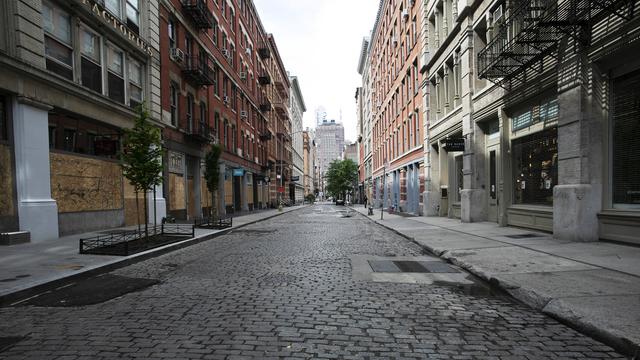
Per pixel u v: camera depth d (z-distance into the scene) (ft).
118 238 39.45
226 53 104.17
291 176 257.55
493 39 42.47
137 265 28.48
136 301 18.38
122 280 23.22
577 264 22.99
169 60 69.82
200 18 79.56
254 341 13.19
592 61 29.63
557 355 12.08
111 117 51.72
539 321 15.28
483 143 54.24
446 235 41.83
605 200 29.99
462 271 24.88
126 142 37.42
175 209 70.90
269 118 180.24
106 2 51.78
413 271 24.99
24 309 17.40
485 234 39.96
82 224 46.03
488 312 16.42
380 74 147.13
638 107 27.12
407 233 46.34
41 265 25.79
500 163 46.78
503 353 12.23
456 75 61.72
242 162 125.08
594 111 30.04
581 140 30.53
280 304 17.56
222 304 17.65
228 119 107.45
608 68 29.17
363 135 235.81
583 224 30.40
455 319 15.51
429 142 77.36
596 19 28.55
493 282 20.80
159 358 11.84
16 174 37.11
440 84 71.56
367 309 16.81
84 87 45.32
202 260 30.37
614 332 12.67
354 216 99.55
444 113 68.74
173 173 70.44
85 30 47.83
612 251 26.18
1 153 35.76
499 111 46.60
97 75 50.14
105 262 26.84
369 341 13.20
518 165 44.68
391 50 119.96
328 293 19.47
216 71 98.02
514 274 21.27
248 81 135.95
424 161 79.05
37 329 14.64
